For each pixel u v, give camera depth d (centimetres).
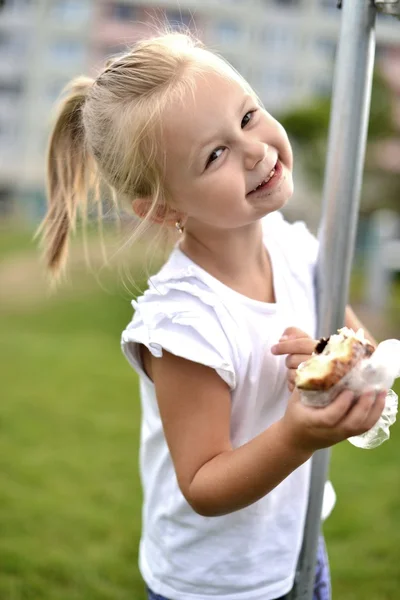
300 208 1326
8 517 238
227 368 112
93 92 128
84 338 600
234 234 122
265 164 113
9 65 1941
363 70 118
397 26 1277
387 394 99
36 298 769
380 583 204
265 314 121
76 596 197
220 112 113
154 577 134
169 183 117
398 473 282
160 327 115
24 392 386
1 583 202
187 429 113
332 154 122
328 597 140
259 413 120
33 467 279
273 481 101
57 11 1881
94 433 322
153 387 124
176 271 122
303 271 130
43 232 144
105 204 135
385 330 613
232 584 127
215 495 105
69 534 228
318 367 90
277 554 127
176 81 116
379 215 1208
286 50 1781
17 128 1980
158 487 131
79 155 138
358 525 237
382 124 1103
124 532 230
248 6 1748
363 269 959
